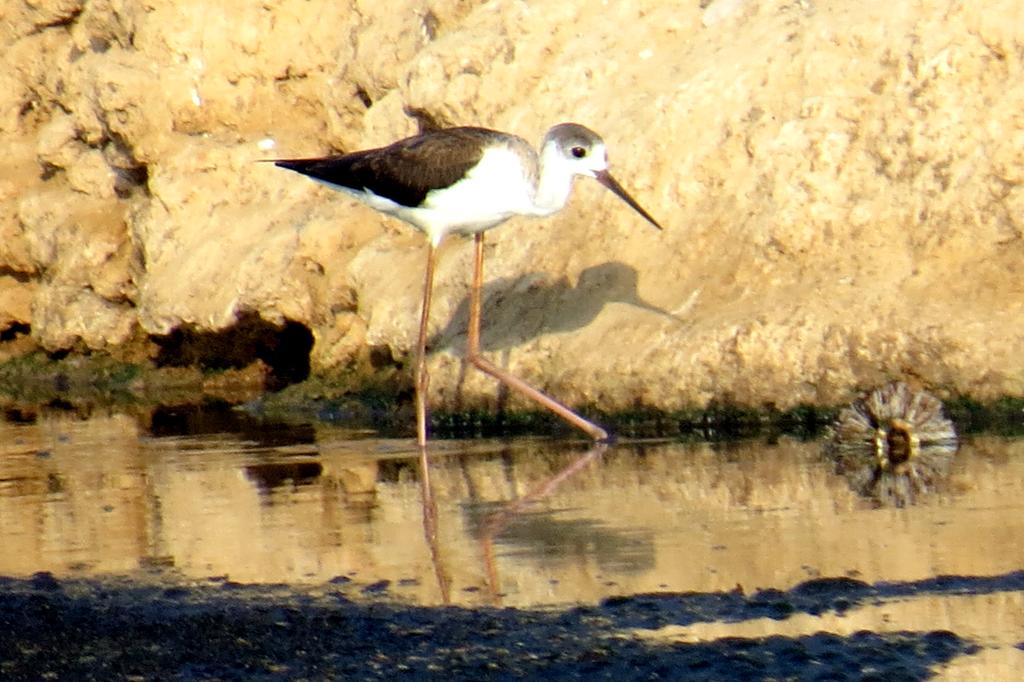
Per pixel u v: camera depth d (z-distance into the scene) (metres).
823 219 14.24
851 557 9.19
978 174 13.84
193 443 15.49
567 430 14.39
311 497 12.10
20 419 18.47
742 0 16.16
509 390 14.83
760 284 14.28
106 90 20.59
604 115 15.90
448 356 15.35
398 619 8.68
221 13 20.17
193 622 8.88
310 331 18.72
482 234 14.70
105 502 12.36
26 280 22.94
